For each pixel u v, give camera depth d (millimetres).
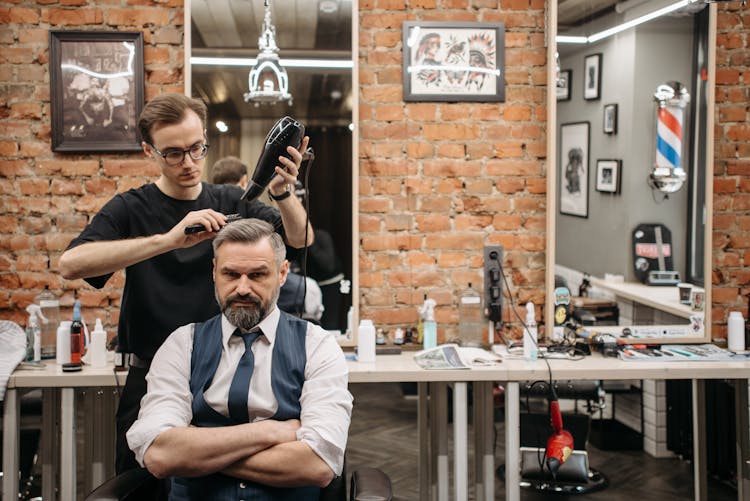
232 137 3662
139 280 2645
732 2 3820
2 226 3623
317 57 3660
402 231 3744
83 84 3600
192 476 2191
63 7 3594
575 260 3740
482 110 3732
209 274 2682
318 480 2191
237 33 3641
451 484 4434
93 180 3643
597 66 3719
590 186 3742
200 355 2365
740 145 3875
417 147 3725
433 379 3211
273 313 2389
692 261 3805
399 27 3695
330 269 3709
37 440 3977
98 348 3270
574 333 3756
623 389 4688
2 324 3352
